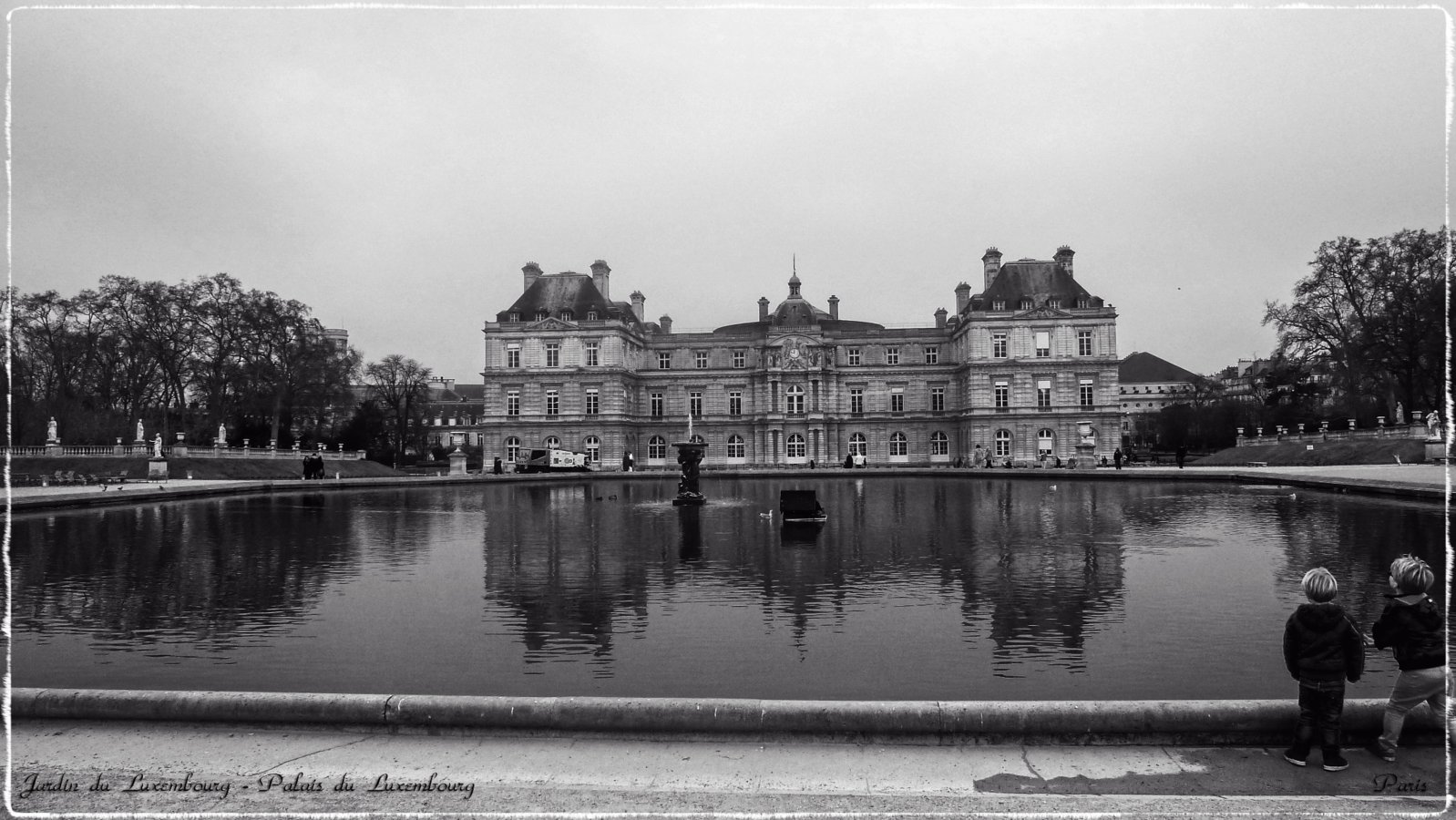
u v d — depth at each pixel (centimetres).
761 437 9838
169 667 1387
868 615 1677
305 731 1032
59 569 2306
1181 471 5922
